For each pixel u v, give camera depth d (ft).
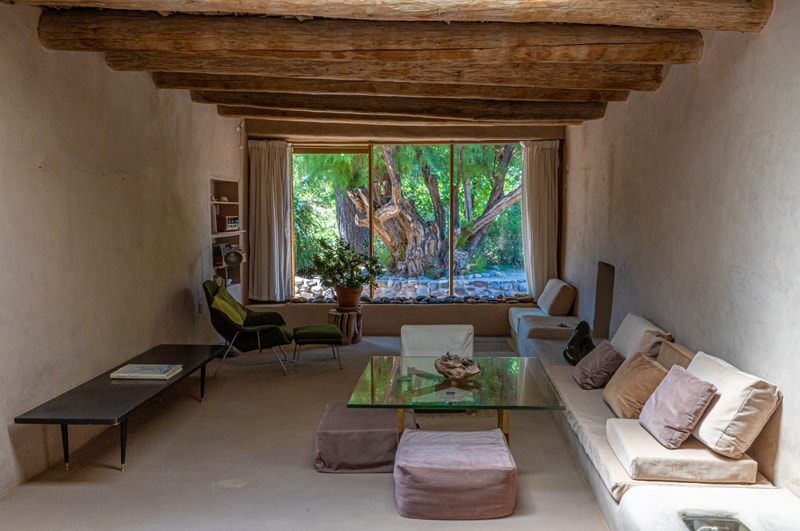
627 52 13.10
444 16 10.84
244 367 21.68
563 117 21.70
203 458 13.61
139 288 17.37
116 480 12.45
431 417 16.38
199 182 22.08
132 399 13.06
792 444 9.57
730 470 9.92
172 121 19.67
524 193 27.84
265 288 27.55
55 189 13.25
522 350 22.68
